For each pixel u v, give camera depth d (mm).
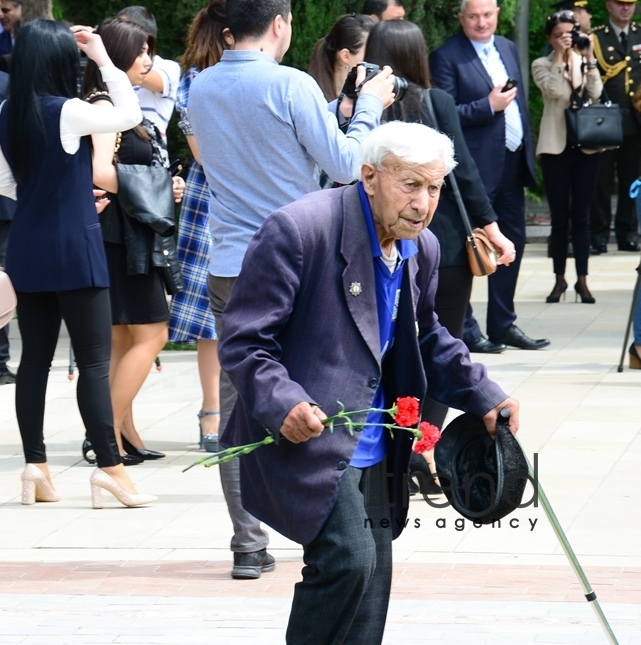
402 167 9812
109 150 18812
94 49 17516
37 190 17266
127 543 16500
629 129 42688
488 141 27219
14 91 17188
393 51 17344
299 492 10047
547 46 35156
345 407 10117
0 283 13312
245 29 14398
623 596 14078
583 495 17781
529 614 13539
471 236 18453
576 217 34094
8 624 13562
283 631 13250
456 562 15328
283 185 14242
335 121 14078
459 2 33281
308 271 10164
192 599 14281
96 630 13375
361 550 9961
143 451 20578
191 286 20422
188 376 26938
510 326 28656
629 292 36156
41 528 17219
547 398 23703
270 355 10062
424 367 10969
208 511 17859
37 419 18312
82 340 17703
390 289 10367
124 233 19391
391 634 13016
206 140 14594
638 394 23953
